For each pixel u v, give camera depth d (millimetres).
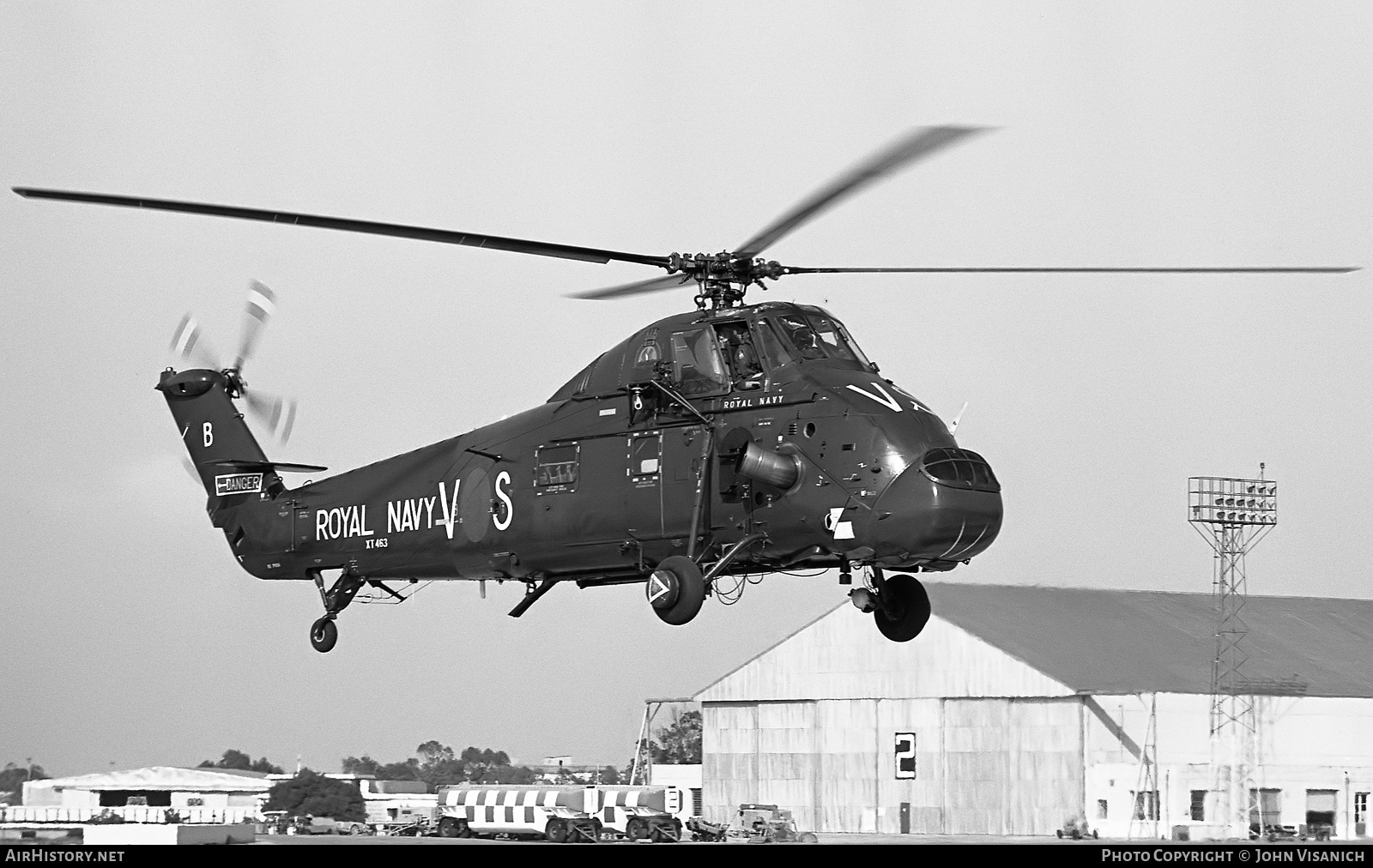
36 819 107125
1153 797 131500
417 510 71875
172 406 88125
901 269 60781
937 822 144875
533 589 68188
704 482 59188
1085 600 163250
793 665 157000
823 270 61719
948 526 54469
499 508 66875
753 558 59406
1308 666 151625
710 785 162125
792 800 155375
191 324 89188
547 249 58406
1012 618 151750
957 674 145500
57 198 51938
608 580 65688
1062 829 135125
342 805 135500
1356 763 137625
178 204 52875
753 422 58625
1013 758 140500
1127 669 142500
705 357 60281
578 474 63688
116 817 112062
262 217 54094
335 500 77250
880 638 151250
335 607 77562
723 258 61094
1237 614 161875
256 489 82625
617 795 127188
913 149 48781
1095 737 135375
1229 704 134625
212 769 143750
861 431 56031
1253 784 131250
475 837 129375
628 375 62750
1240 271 57312
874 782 149750
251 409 86500
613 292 63094
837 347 59656
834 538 56281
